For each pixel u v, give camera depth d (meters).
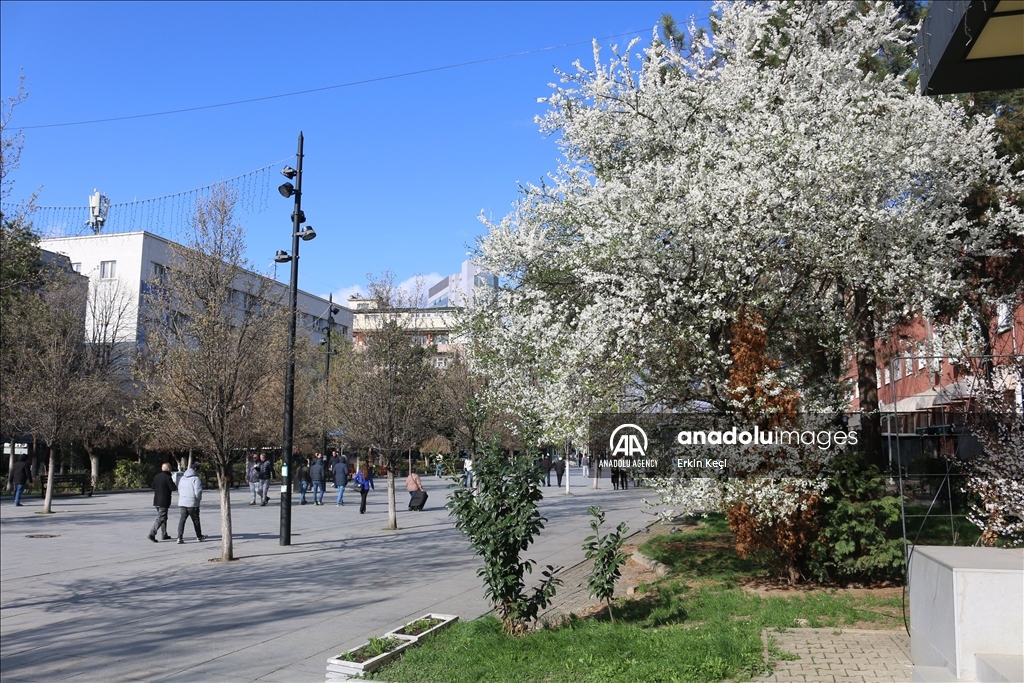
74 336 29.41
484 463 7.91
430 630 7.71
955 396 9.57
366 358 20.94
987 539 8.13
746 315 10.04
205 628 8.80
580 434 10.14
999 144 12.17
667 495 9.36
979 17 6.20
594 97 12.83
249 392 14.63
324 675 6.79
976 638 5.20
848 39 12.55
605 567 7.89
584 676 6.20
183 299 14.31
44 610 10.09
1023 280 12.15
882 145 10.05
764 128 10.46
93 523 21.56
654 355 10.55
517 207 13.60
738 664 6.23
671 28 14.23
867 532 8.91
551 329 11.34
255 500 29.88
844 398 10.91
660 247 10.30
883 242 10.12
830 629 7.50
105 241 41.91
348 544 16.52
